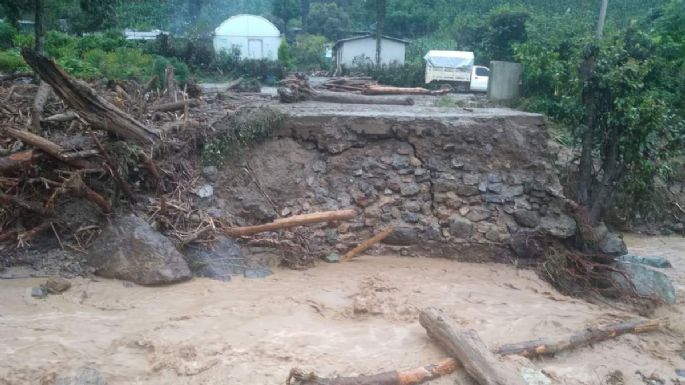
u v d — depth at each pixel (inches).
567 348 265.7
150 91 507.5
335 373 219.8
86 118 336.2
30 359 217.8
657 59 569.3
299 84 554.3
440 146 412.5
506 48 912.3
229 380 210.2
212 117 418.9
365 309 283.9
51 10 751.1
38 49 566.6
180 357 224.2
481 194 401.7
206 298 292.5
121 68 760.3
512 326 282.5
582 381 239.8
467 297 319.3
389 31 1567.4
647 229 567.5
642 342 291.6
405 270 358.9
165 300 286.2
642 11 1008.9
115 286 300.2
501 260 392.8
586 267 379.9
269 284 320.5
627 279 370.3
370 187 398.0
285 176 398.3
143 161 353.1
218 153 390.6
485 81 919.7
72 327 248.1
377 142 414.9
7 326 244.8
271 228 350.6
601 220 444.1
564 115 463.8
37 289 284.7
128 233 316.5
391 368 226.2
